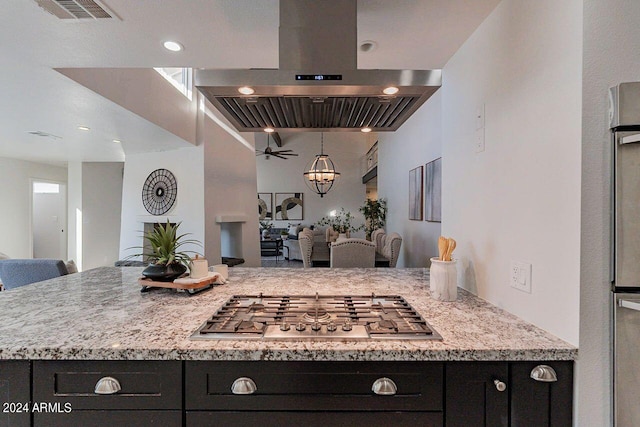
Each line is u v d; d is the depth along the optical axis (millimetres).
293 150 10945
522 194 1192
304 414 976
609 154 942
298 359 952
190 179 4391
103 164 6422
